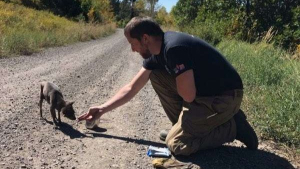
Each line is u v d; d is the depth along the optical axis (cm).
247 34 1888
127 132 463
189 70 355
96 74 920
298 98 507
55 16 3588
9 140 392
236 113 410
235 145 436
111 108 426
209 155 396
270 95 579
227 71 379
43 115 498
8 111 493
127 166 359
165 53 360
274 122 471
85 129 461
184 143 380
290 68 720
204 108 377
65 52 1422
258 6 2369
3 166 329
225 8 2569
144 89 796
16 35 1330
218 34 1986
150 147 403
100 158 372
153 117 552
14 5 3334
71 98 618
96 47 1820
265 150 426
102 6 6331
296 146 438
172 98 417
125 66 1152
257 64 789
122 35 3356
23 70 870
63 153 376
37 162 348
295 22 2231
